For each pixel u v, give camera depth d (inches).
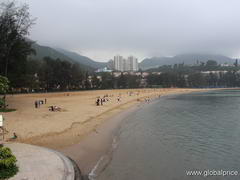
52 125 939.3
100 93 4372.5
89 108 1727.4
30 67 2037.4
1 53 1488.7
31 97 3078.2
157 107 2164.1
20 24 1563.7
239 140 836.0
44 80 4311.0
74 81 4842.5
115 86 6417.3
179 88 7436.0
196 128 1072.8
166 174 509.0
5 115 1205.1
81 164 539.5
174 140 831.1
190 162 594.6
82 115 1304.1
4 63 1562.5
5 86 666.2
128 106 2153.1
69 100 2566.4
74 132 856.9
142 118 1411.2
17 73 1695.4
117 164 553.0
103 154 627.2
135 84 6825.8
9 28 1499.8
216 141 820.6
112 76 6437.0
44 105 1891.0
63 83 4672.7
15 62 1624.0
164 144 769.6
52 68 4421.8
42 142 700.0
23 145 605.0
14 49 1557.6
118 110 1759.4
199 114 1605.6
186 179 488.7
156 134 931.3
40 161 474.9
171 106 2257.6
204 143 791.1
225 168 559.5
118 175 486.3
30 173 410.3
